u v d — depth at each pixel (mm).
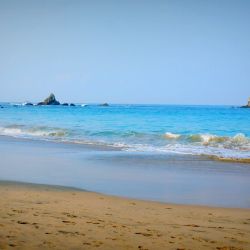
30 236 7094
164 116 87438
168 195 12883
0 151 25953
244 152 25828
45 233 7375
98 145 30688
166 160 21797
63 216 9031
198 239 7711
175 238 7695
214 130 47938
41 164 19844
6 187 13109
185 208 11008
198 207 11180
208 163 20703
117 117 81375
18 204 10242
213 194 13164
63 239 7074
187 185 14742
